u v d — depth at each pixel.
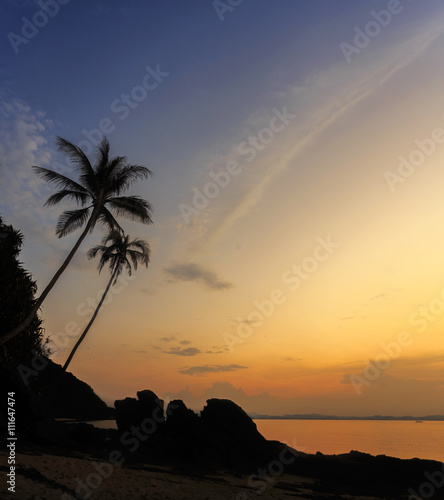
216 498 11.91
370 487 19.53
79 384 83.12
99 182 26.80
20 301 22.62
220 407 26.14
